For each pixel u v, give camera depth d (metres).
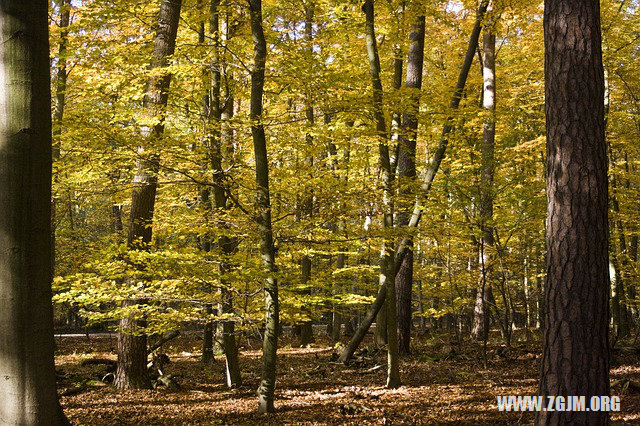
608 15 13.66
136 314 7.98
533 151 13.09
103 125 6.67
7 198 2.61
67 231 13.72
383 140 8.12
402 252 11.10
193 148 7.37
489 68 15.50
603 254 4.37
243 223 7.46
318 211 7.94
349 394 8.45
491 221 10.03
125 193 9.13
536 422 4.46
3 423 2.62
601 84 4.55
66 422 2.84
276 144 8.81
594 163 4.42
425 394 8.34
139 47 9.32
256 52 7.39
